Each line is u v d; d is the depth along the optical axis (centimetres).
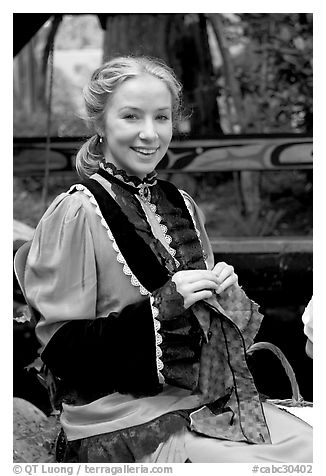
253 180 526
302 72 525
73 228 193
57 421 266
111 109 200
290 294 373
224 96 552
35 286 195
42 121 602
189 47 512
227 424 191
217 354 197
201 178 574
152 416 188
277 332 396
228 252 363
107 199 198
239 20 538
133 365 187
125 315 187
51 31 383
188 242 208
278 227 533
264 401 210
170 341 187
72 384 196
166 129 202
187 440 187
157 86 199
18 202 542
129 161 200
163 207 211
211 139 414
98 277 195
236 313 200
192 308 191
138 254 194
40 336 195
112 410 190
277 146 413
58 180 554
